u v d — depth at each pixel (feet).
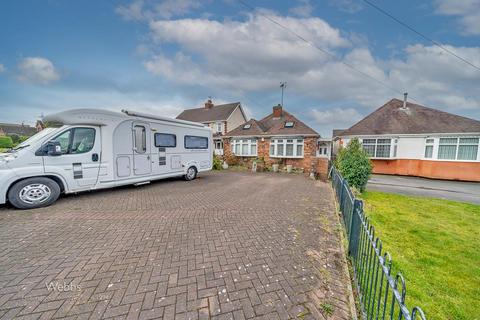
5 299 6.85
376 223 17.43
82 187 19.75
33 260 9.29
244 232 13.01
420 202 25.32
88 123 19.90
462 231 16.10
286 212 17.51
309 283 8.27
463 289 9.17
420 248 13.09
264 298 7.32
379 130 53.26
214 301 7.09
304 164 49.85
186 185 28.91
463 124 46.44
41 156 17.31
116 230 12.79
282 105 64.34
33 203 16.88
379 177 48.21
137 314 6.40
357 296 7.71
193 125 32.27
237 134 61.16
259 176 41.39
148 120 25.23
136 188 25.93
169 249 10.60
